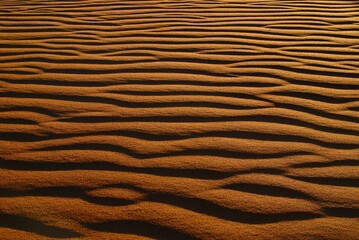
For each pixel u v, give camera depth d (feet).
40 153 6.70
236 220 5.39
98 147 6.88
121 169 6.34
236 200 5.73
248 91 8.93
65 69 10.06
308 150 6.85
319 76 9.72
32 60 10.64
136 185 6.00
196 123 7.63
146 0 17.06
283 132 7.35
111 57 10.81
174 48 11.46
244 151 6.80
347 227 5.31
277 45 11.82
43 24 13.79
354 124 7.64
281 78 9.61
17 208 5.53
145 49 11.39
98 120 7.71
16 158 6.56
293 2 16.75
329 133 7.35
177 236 5.13
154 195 5.81
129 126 7.50
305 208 5.61
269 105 8.32
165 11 15.34
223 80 9.44
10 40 12.19
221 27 13.39
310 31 13.08
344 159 6.63
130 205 5.62
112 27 13.43
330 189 5.97
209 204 5.65
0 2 17.06
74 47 11.60
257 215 5.47
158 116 7.85
